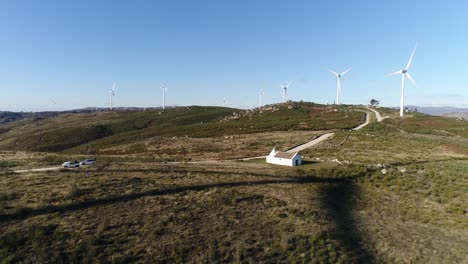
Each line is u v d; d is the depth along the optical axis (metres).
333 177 57.94
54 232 30.09
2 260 25.39
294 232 32.53
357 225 35.84
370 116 170.38
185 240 30.06
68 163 64.12
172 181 50.00
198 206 38.91
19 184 45.38
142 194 42.31
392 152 83.31
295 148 96.62
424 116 161.62
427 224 36.44
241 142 115.00
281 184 51.56
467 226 35.47
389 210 41.12
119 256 26.70
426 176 54.75
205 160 83.06
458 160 70.88
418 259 28.48
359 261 27.88
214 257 27.42
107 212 35.66
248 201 41.59
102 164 67.25
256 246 29.58
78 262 25.88
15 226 31.08
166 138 132.25
